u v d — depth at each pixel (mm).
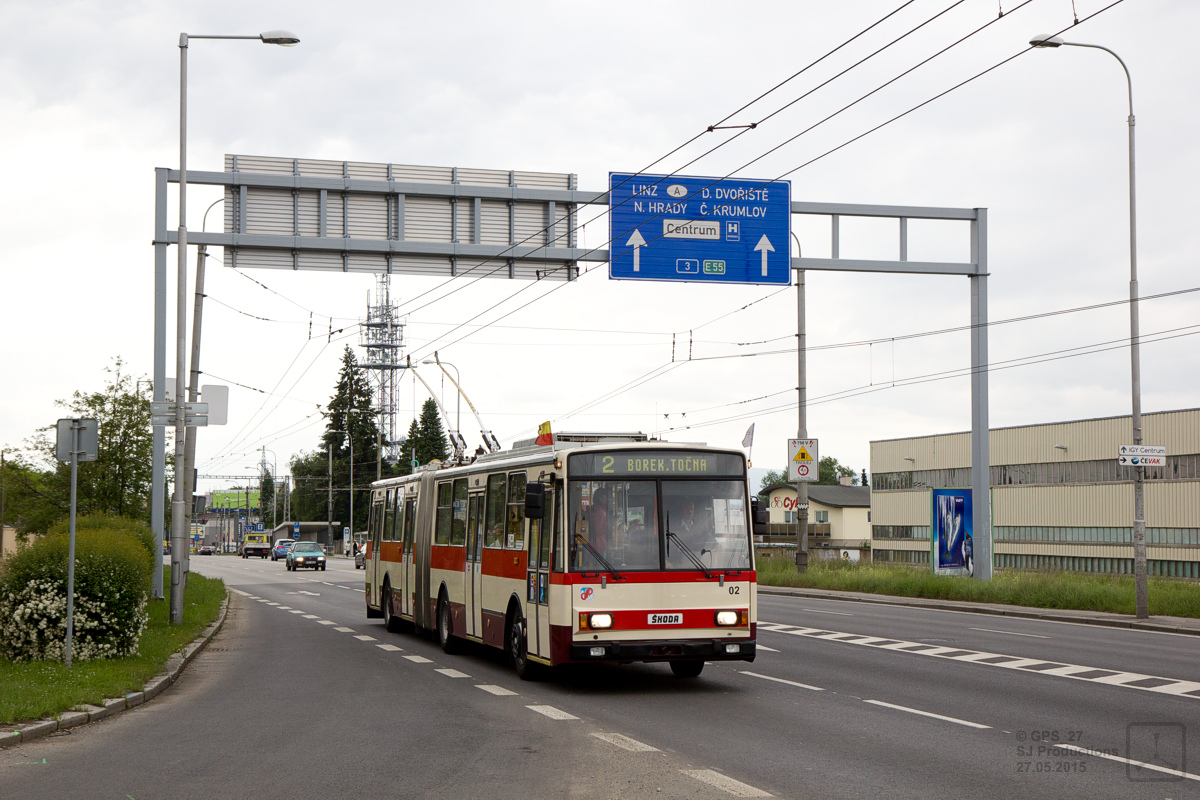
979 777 8578
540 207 27469
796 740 10227
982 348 29906
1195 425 62562
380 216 26766
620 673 15758
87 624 15906
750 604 13930
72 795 8258
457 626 18453
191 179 25750
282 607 33219
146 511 31344
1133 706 12250
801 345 36344
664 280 26891
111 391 31703
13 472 30875
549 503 14203
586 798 7922
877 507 89000
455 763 9258
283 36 22609
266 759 9562
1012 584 30422
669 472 14055
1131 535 66000
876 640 20328
